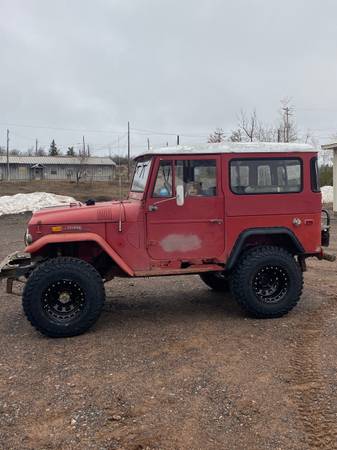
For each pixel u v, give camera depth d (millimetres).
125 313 6551
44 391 4215
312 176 6195
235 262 6094
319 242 6285
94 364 4785
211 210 5977
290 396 4023
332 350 5031
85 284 5570
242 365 4680
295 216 6168
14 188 44688
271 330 5703
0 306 6996
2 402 4020
